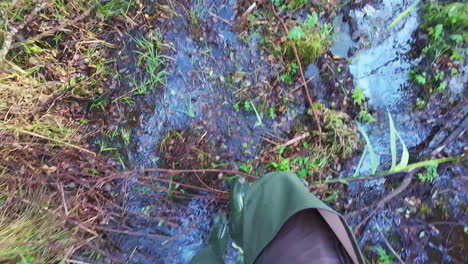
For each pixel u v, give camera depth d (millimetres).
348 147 1664
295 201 1274
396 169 1493
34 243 1474
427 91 1699
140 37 1728
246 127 1706
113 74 1719
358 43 1737
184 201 1675
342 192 1671
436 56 1678
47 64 1687
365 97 1719
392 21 1739
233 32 1738
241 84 1709
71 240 1553
